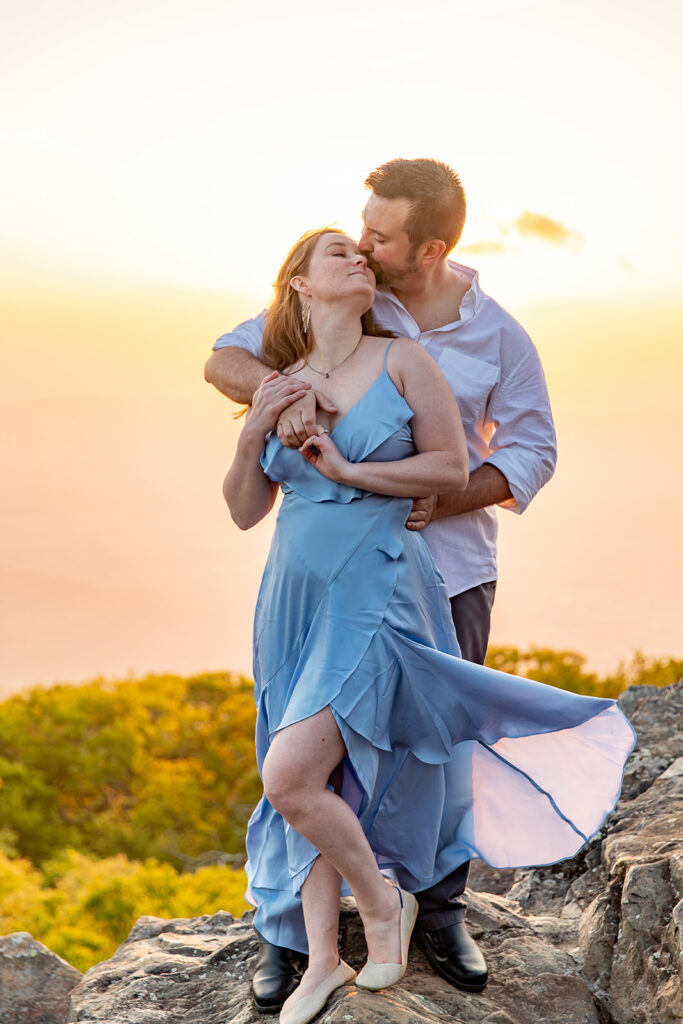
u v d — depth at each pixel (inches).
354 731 142.6
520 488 171.0
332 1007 139.6
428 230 163.0
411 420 150.6
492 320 174.4
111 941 776.9
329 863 146.6
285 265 157.5
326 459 145.5
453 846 161.9
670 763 221.0
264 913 157.8
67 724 1632.6
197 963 179.8
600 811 159.0
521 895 208.4
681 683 245.9
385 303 171.9
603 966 167.2
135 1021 162.6
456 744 157.9
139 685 1827.0
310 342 155.7
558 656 1496.1
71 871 1019.3
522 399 175.5
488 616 177.5
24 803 1485.0
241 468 154.9
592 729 158.1
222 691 1813.5
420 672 149.4
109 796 1563.7
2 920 815.7
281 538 152.6
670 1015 152.5
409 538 154.9
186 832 1413.6
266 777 141.3
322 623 147.4
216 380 167.9
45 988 210.7
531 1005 158.6
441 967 160.2
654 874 168.6
